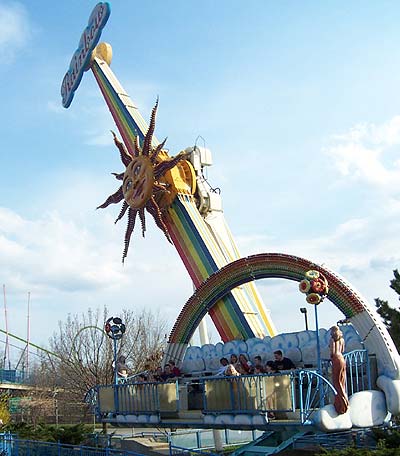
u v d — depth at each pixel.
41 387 69.62
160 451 26.27
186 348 31.23
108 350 58.50
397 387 20.00
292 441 20.19
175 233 38.62
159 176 38.88
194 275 36.78
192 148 40.41
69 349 63.62
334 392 18.75
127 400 26.20
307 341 24.50
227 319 32.62
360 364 20.92
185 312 31.22
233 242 38.81
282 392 19.08
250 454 21.09
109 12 48.94
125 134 45.84
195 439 30.30
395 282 32.03
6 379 90.25
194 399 26.62
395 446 17.92
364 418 19.48
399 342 30.67
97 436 28.11
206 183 40.00
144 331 62.94
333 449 17.70
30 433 29.59
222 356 28.58
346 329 22.88
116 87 48.31
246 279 27.98
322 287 19.77
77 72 53.22
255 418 19.73
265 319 32.78
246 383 20.17
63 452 23.97
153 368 32.25
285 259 24.81
